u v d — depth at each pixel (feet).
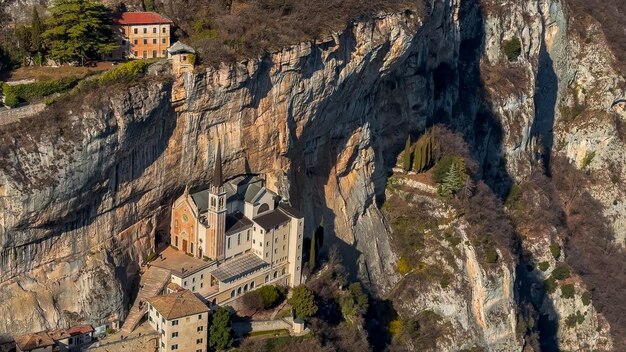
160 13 479.82
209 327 439.63
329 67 500.74
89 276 425.69
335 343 485.97
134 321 435.53
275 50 465.06
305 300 476.54
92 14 448.65
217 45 449.48
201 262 460.14
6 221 391.04
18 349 401.29
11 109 406.00
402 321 550.77
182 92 435.12
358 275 559.79
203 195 470.80
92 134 402.93
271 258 484.74
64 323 418.72
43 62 446.19
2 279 402.72
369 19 520.42
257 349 452.76
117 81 420.77
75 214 416.87
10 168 386.52
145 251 456.45
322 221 531.91
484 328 566.77
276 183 495.41
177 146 447.83
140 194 443.73
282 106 482.69
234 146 469.57
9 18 459.73
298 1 494.18
